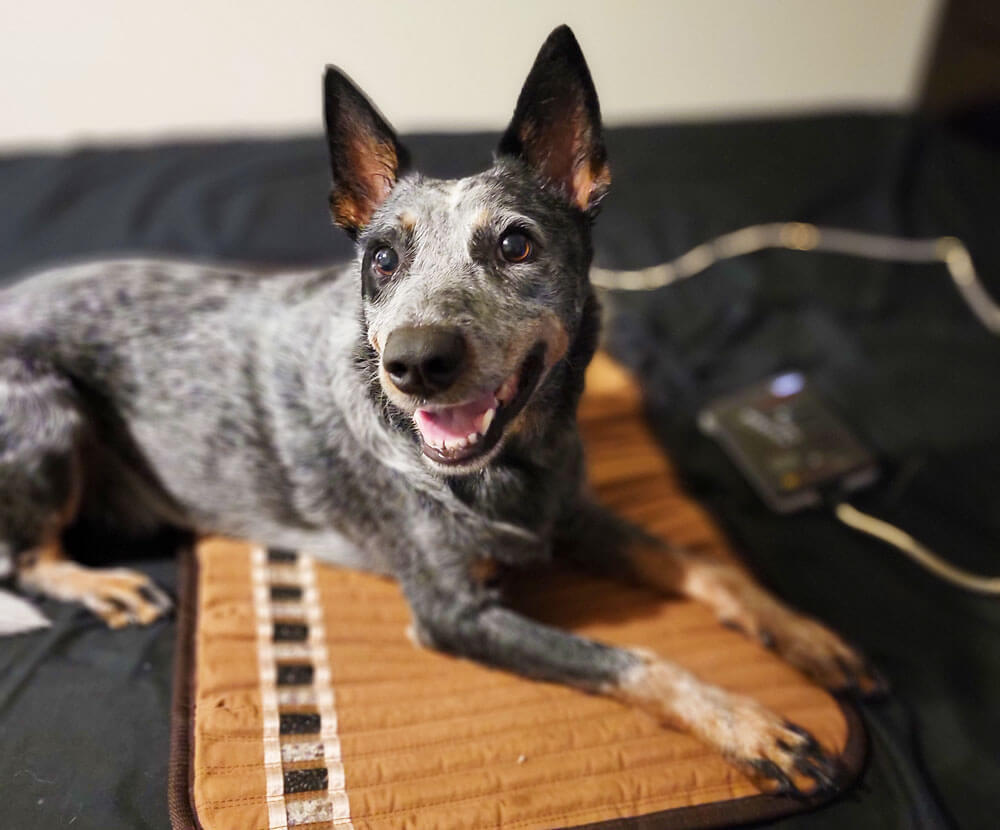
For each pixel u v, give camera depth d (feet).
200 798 1.38
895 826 1.47
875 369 2.63
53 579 1.83
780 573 2.05
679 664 1.71
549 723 1.57
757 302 2.82
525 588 1.90
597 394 2.45
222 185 3.00
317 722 1.54
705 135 3.30
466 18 3.05
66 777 1.43
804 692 1.68
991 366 2.63
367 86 3.18
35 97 3.04
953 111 3.41
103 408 1.90
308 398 1.75
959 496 2.23
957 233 3.02
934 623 1.93
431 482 1.56
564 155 1.54
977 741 1.68
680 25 3.22
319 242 2.95
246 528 1.97
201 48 3.03
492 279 1.38
